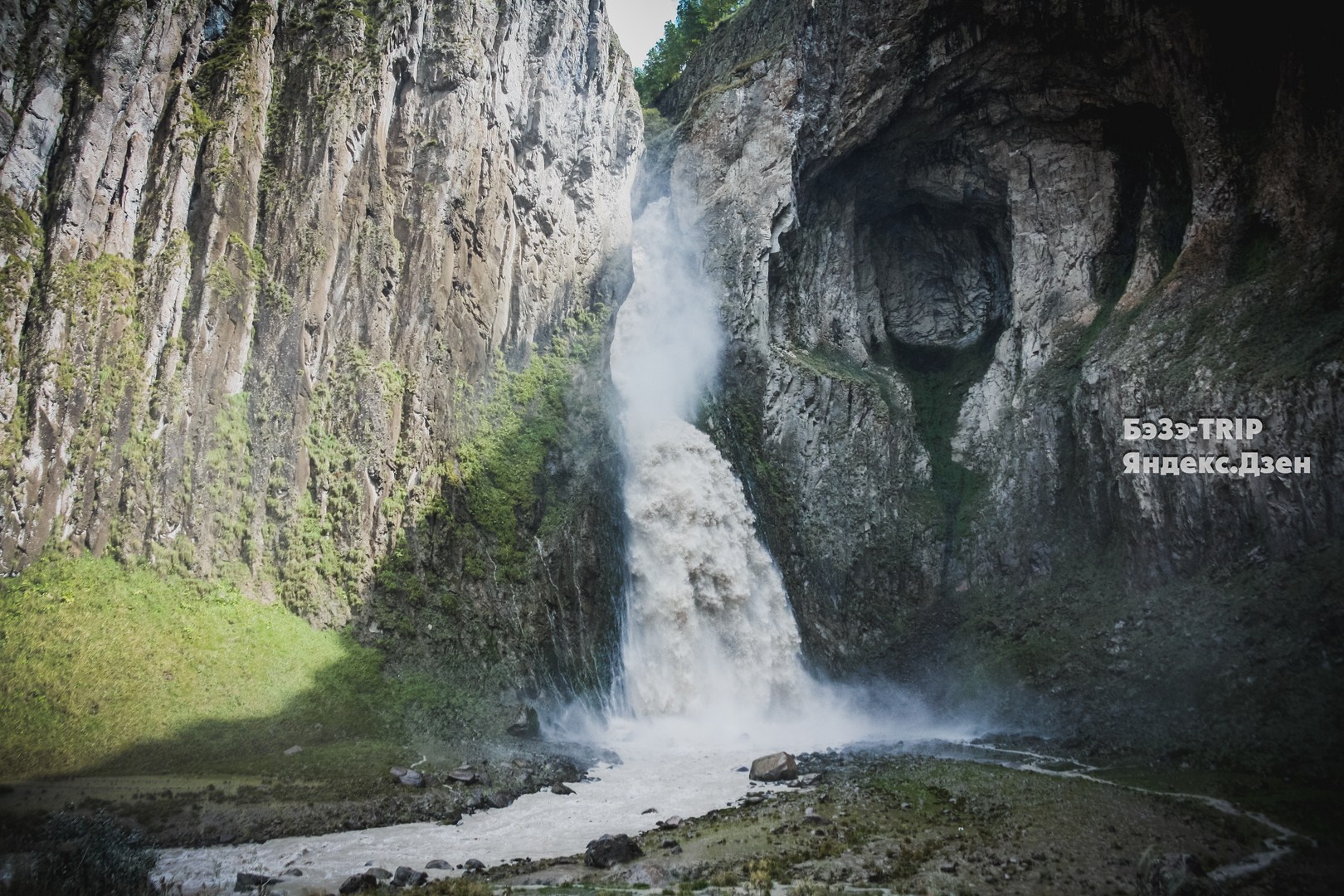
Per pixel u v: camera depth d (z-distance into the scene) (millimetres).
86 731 26719
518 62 47844
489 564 39125
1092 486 44594
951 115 52875
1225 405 38750
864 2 52375
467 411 41781
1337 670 30453
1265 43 44250
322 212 39094
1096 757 32344
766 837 23391
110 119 35406
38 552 30531
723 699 43125
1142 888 19062
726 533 46938
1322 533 34562
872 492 50000
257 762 27844
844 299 56375
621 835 22375
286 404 36781
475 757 31047
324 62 40750
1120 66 47750
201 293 35875
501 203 45781
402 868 20531
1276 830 23297
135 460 33031
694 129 56969
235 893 19203
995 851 21812
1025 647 42344
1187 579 38625
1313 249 40125
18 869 19391
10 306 31922
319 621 34312
